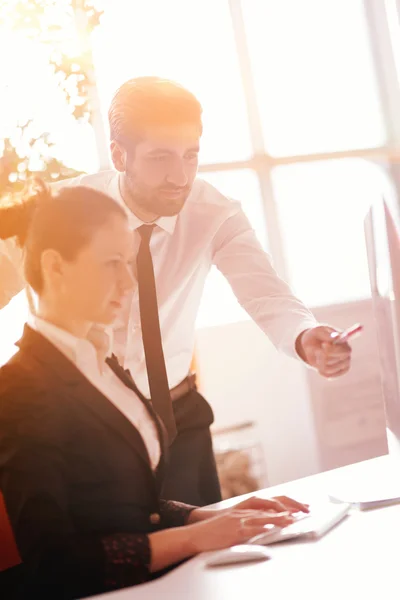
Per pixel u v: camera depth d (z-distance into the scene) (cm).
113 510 158
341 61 382
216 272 352
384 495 112
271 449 357
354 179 384
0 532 134
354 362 376
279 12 372
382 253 111
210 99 360
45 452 136
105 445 161
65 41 257
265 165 371
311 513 110
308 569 86
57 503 130
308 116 378
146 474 168
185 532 112
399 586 75
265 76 371
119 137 223
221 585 87
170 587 90
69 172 237
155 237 219
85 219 198
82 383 155
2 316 225
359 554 88
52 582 120
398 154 385
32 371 149
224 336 352
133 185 219
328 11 380
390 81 383
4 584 129
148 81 223
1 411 139
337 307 379
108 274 198
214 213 224
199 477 221
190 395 225
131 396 197
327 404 365
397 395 110
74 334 193
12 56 248
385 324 112
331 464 366
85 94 265
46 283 193
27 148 238
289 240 376
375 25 382
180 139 220
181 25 348
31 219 198
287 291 209
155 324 213
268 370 359
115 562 113
